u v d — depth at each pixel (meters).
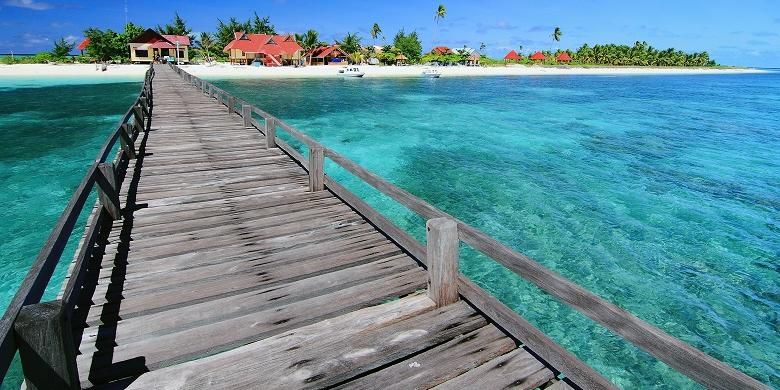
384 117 26.52
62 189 11.39
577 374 2.70
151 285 4.12
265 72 61.41
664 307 6.79
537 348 3.00
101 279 4.21
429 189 12.23
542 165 15.34
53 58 61.00
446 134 21.16
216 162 8.55
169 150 9.44
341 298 3.92
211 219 5.76
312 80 55.62
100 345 3.25
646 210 10.96
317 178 6.90
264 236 5.27
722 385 1.89
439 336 3.36
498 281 7.14
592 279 7.52
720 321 6.47
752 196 12.39
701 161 16.58
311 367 3.02
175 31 74.12
